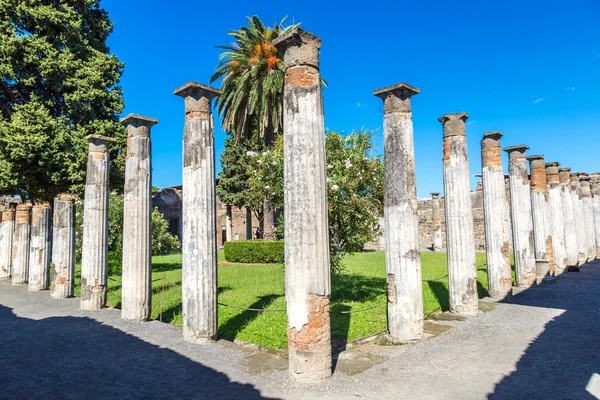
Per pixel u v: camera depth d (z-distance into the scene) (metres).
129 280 9.73
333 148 11.25
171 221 40.06
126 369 6.41
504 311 10.10
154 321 9.67
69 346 7.72
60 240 13.53
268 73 20.12
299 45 6.29
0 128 17.84
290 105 6.28
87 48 20.64
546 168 18.31
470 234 9.91
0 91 19.67
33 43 18.59
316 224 6.04
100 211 11.48
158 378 6.02
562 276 16.45
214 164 8.36
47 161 18.34
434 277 16.19
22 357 7.09
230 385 5.71
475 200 34.50
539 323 8.89
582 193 23.06
